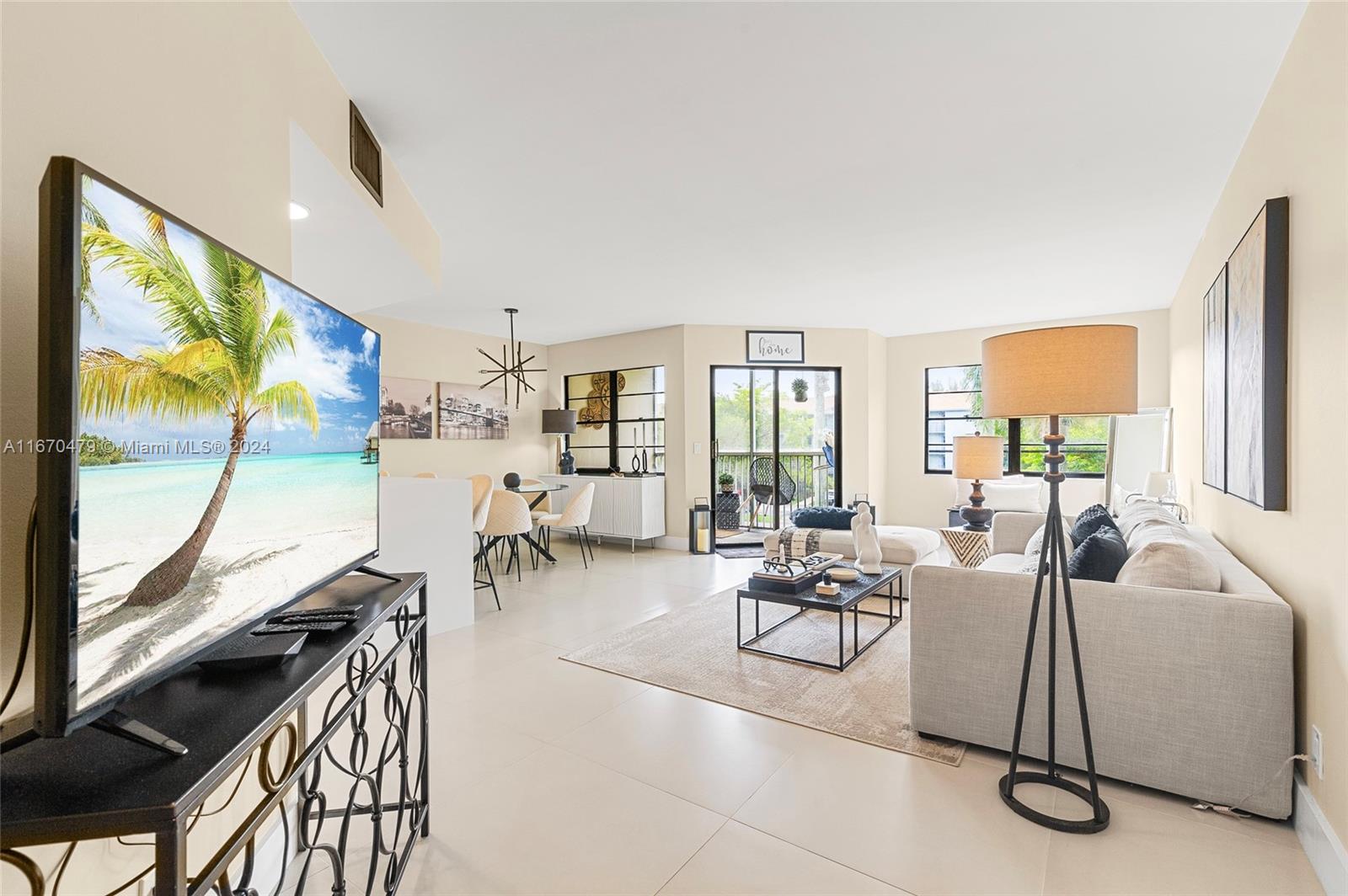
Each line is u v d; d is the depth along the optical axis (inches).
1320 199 69.7
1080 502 262.7
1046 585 88.6
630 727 103.0
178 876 30.9
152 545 36.7
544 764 91.2
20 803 30.1
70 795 30.9
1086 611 85.4
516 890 65.3
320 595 67.4
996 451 179.9
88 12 43.1
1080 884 65.3
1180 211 139.5
